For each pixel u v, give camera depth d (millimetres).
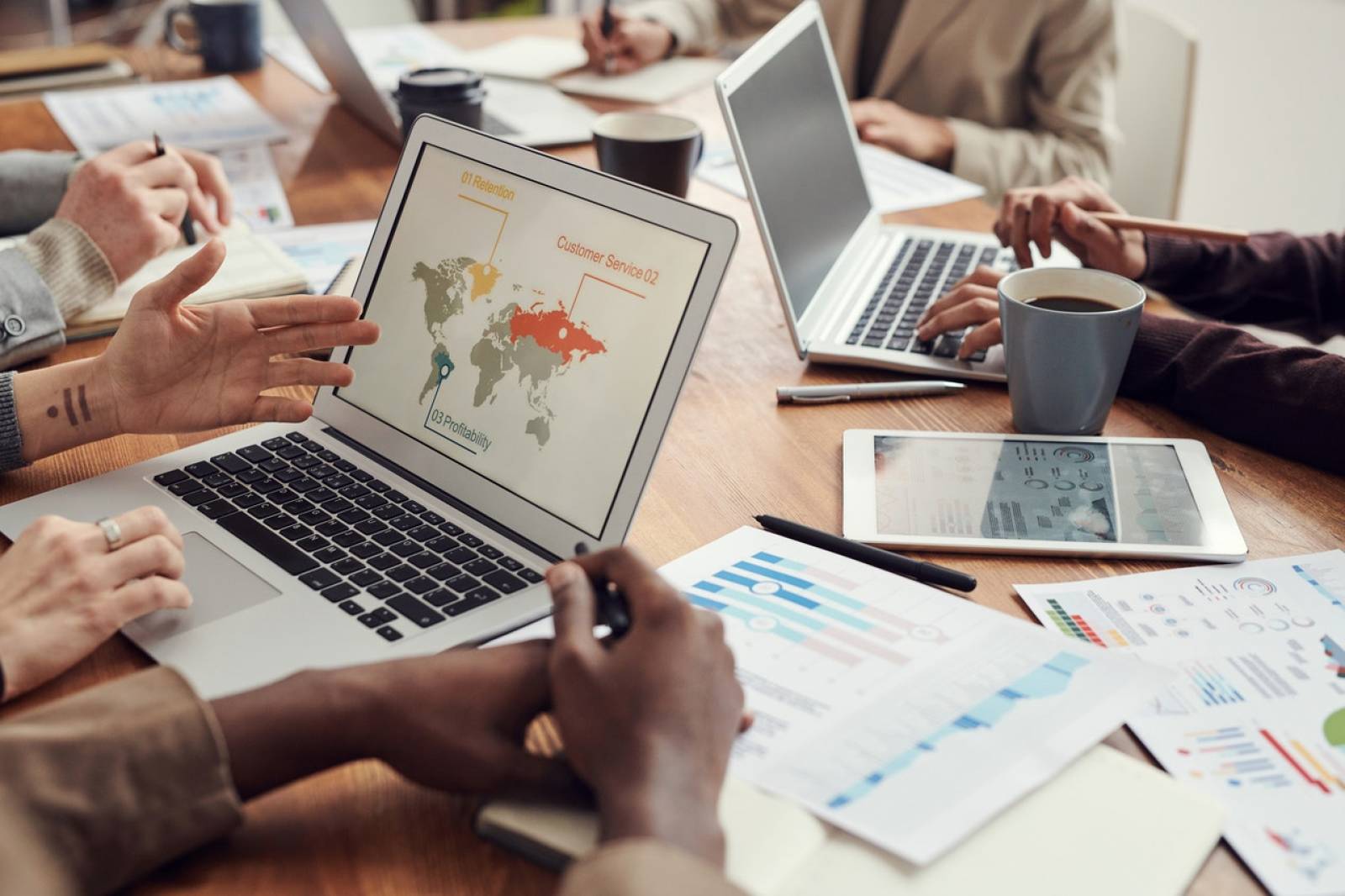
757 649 685
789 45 1223
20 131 1640
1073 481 886
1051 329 905
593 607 606
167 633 690
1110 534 821
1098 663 670
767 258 1051
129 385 885
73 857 513
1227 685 674
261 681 651
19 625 654
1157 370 1021
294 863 552
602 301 805
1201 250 1270
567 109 1770
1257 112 2480
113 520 718
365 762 618
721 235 759
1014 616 744
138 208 1142
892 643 691
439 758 569
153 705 554
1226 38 2518
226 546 780
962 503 859
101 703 557
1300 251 1277
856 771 588
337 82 1747
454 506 834
